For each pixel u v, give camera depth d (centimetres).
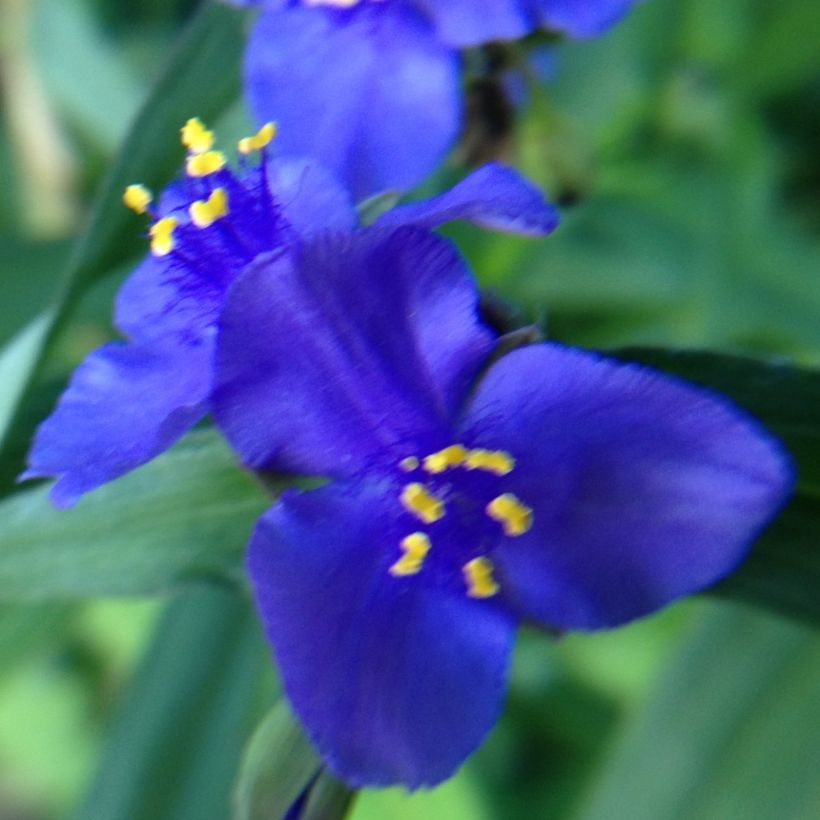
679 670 22
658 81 26
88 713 29
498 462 18
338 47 21
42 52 29
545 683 26
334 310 18
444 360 19
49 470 19
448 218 18
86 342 24
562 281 25
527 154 22
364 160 21
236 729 23
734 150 27
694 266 26
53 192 31
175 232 19
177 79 21
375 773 18
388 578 19
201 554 20
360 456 19
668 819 22
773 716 22
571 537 18
